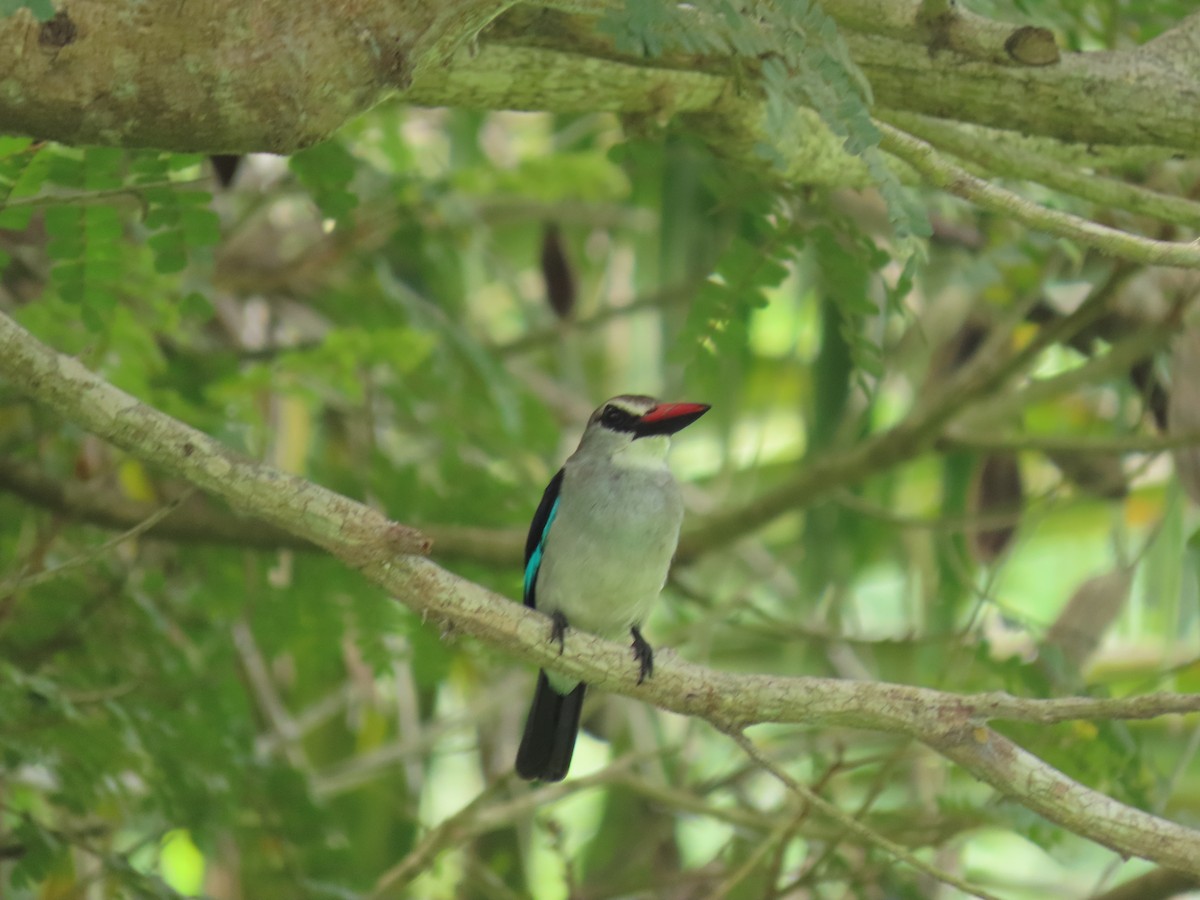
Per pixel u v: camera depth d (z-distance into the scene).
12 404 11.14
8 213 8.06
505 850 13.77
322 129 5.73
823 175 8.56
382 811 13.48
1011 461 12.12
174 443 6.30
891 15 7.41
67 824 10.32
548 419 13.38
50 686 8.99
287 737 12.54
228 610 11.55
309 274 13.42
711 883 12.08
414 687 13.30
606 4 6.04
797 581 14.24
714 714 7.04
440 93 7.84
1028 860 15.15
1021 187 10.34
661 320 13.30
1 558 11.33
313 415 13.94
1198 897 10.66
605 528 9.11
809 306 15.46
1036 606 16.55
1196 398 11.04
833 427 12.79
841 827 10.26
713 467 17.61
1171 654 11.86
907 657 13.30
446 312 14.31
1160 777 10.27
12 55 5.33
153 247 8.30
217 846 11.80
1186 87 7.68
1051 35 7.38
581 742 16.25
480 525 12.31
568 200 14.85
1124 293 11.52
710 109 8.19
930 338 12.51
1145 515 15.44
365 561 6.64
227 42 5.50
